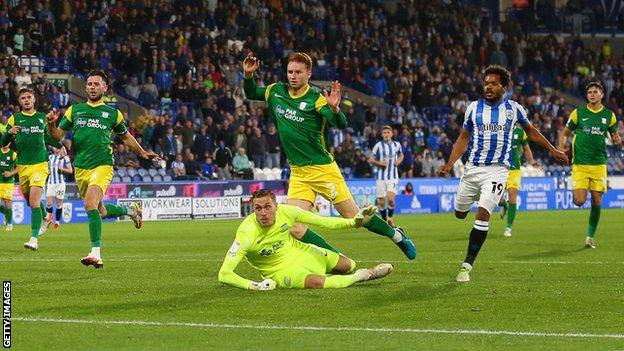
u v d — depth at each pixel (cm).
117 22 7194
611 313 1920
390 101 7988
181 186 5988
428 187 6844
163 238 4134
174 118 6931
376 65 8031
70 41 7100
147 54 7112
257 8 7956
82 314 1919
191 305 2017
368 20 8431
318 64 7906
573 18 9969
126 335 1702
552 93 8625
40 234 4366
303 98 2377
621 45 10069
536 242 3800
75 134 2698
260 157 6675
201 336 1692
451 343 1627
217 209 6141
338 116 2316
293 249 2234
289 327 1772
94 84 2698
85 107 2703
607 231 4472
